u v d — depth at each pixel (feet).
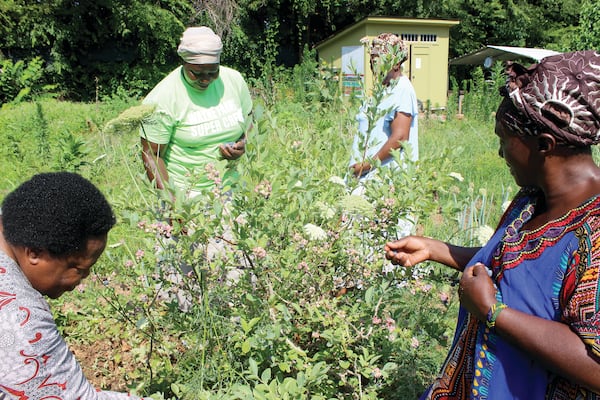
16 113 40.09
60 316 8.82
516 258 4.32
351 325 7.08
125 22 63.52
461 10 75.20
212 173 7.57
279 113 31.04
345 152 10.16
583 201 4.07
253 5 66.90
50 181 4.38
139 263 8.29
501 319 4.13
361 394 6.72
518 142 4.27
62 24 62.03
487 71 69.15
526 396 4.35
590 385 3.75
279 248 7.66
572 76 3.90
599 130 3.92
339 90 11.12
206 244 7.60
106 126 7.48
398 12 73.41
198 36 9.33
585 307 3.71
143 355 8.15
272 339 6.89
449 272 7.93
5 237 4.31
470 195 13.61
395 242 6.14
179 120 9.86
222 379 7.48
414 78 57.88
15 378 4.14
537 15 79.10
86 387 4.71
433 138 30.73
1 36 62.54
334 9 72.84
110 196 7.99
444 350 9.02
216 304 8.02
